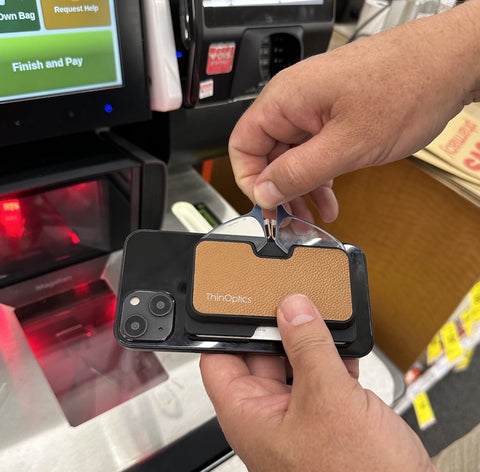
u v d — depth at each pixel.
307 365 0.32
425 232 0.73
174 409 0.46
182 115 0.60
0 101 0.44
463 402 1.17
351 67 0.34
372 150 0.36
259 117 0.40
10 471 0.40
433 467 0.31
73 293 0.55
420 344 0.81
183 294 0.40
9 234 0.49
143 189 0.54
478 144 0.70
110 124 0.52
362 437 0.29
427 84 0.34
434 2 0.78
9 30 0.42
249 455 0.34
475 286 0.69
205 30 0.51
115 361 0.50
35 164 0.49
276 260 0.40
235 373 0.38
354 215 0.83
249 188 0.44
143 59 0.51
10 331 0.50
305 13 0.58
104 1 0.46
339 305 0.39
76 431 0.43
